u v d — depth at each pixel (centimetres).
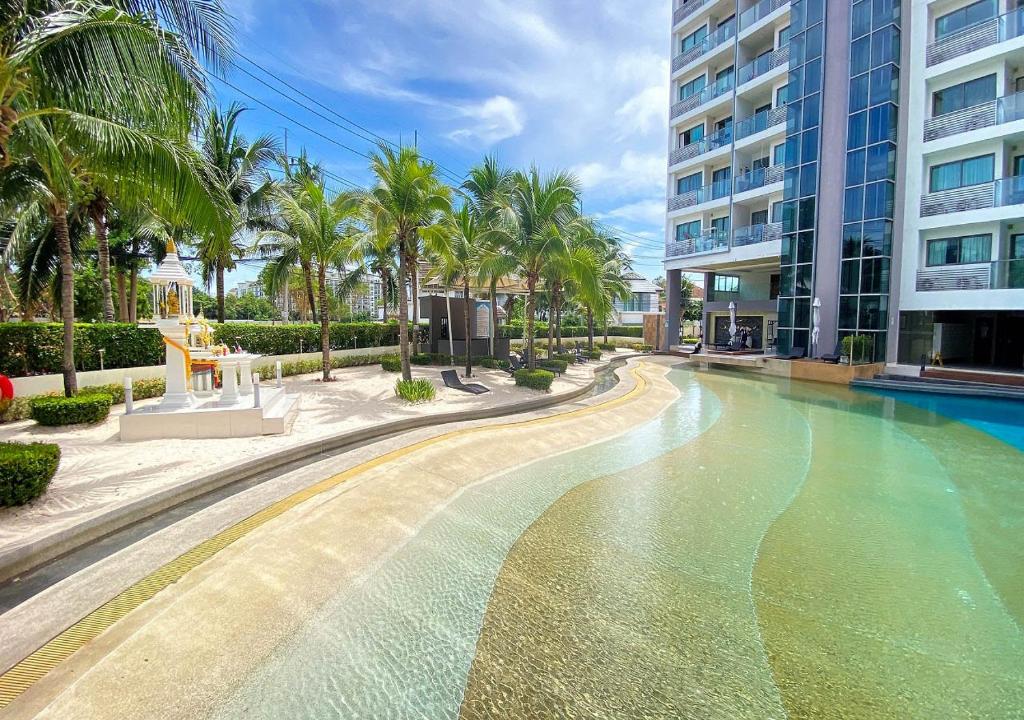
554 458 799
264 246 1794
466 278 1583
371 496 578
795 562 463
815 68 2008
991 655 337
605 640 341
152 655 299
